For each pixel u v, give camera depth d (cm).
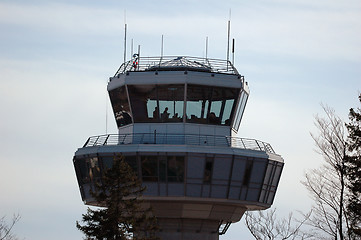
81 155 9900
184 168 9419
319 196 8069
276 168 9950
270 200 10031
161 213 9819
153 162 9444
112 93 10288
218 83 9838
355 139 8000
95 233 8200
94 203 10106
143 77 9881
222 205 9900
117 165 8406
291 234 11581
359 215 7962
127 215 8769
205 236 10056
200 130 9856
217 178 9488
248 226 11706
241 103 10162
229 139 9894
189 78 9769
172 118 9850
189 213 9838
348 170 7888
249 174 9638
